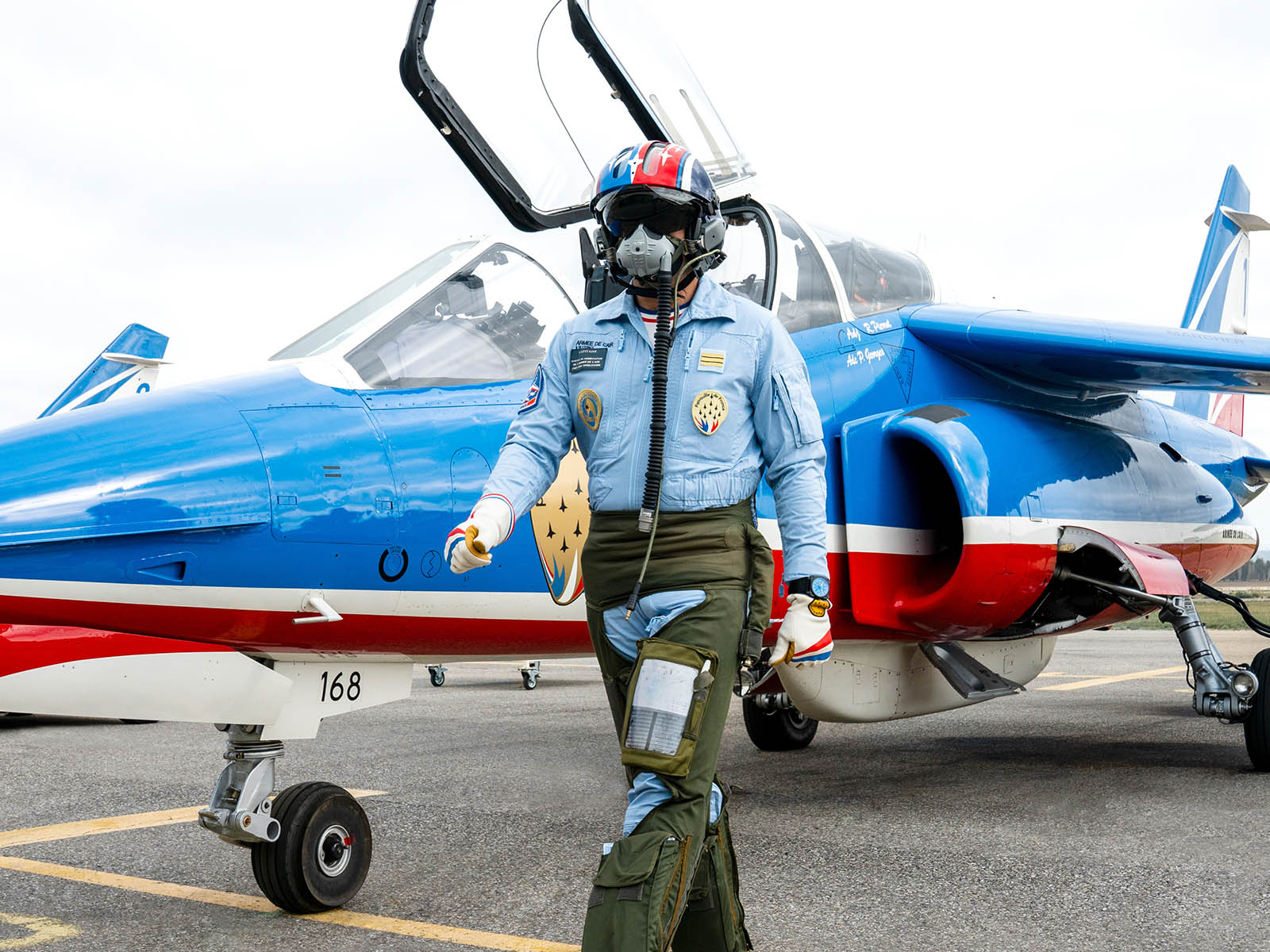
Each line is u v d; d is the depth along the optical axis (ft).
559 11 14.62
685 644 6.57
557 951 9.42
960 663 18.01
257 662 11.00
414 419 11.61
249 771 10.72
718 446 7.01
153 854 13.47
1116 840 13.52
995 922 10.14
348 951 9.54
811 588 7.00
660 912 6.06
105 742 25.00
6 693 9.32
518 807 16.40
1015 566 15.85
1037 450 17.20
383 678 12.53
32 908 11.05
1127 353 17.04
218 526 9.79
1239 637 70.85
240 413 10.60
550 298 13.82
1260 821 14.62
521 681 42.78
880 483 15.97
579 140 16.19
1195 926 9.92
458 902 11.08
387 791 17.87
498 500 7.06
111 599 9.39
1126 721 27.09
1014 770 19.51
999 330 16.94
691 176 7.00
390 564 10.97
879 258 18.49
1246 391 20.77
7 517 8.85
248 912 10.87
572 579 12.66
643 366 7.18
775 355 7.24
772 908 10.73
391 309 12.53
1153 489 19.45
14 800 17.42
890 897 11.04
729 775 19.34
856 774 19.36
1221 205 35.42
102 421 10.07
